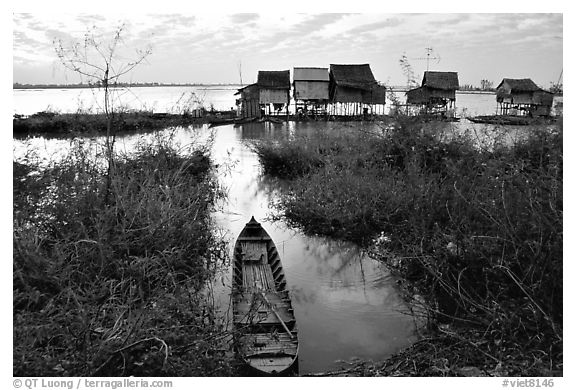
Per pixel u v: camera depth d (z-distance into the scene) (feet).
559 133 26.86
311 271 31.37
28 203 26.50
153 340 17.78
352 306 26.37
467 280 23.63
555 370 17.20
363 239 35.24
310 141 60.08
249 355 19.85
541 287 20.29
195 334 19.27
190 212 33.19
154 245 26.30
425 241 28.45
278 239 37.37
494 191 26.66
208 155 55.52
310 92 145.48
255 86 146.92
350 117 144.25
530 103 130.00
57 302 20.11
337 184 40.86
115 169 31.60
